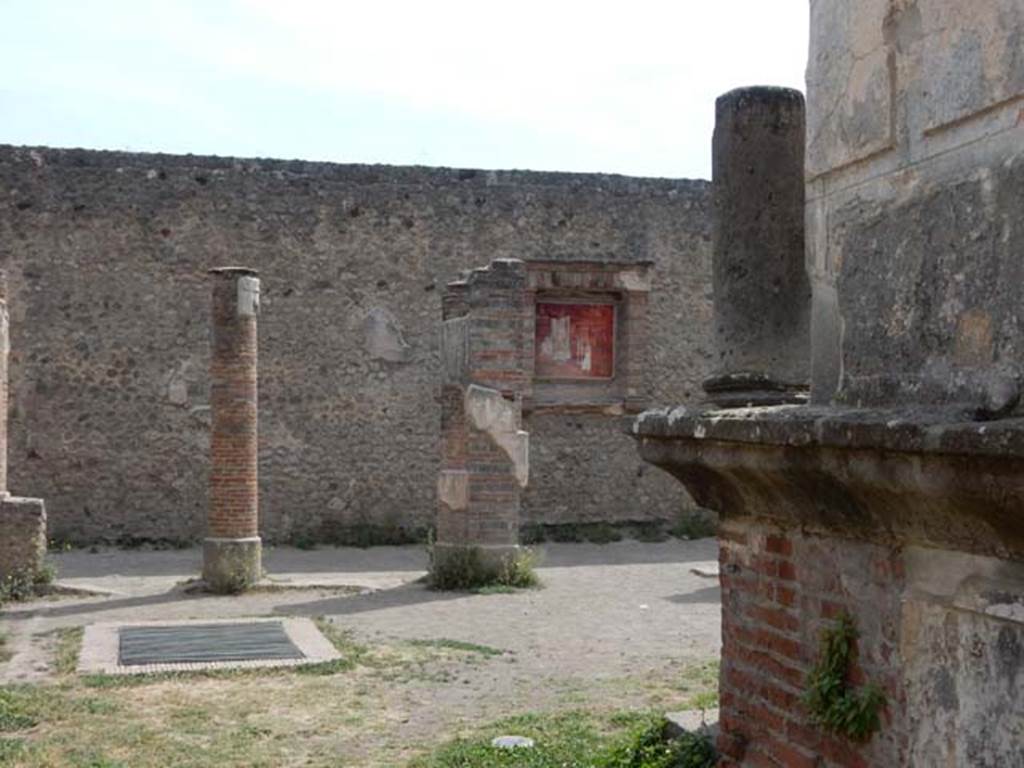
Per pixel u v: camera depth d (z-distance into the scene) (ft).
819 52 11.51
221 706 24.67
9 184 54.34
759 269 14.16
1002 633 8.59
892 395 10.12
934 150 9.63
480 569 43.04
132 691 26.03
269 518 57.16
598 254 60.95
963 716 8.98
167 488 55.93
